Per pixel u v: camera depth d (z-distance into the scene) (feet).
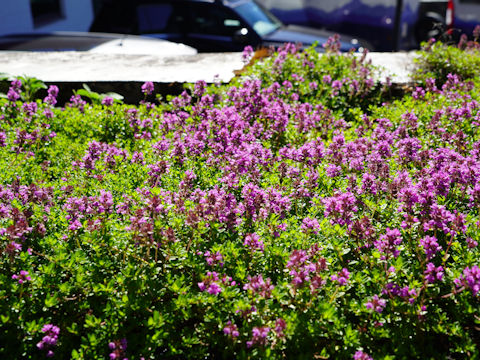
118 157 16.28
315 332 10.03
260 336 9.57
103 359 9.80
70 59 31.53
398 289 10.62
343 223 12.41
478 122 18.71
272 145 18.69
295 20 52.75
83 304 10.60
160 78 26.16
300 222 13.20
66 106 22.58
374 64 29.37
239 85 24.08
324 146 17.52
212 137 17.48
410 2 53.31
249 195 12.59
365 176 13.53
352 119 23.35
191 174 13.51
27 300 10.64
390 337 10.30
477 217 12.88
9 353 10.02
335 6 51.49
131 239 11.46
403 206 12.24
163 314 10.48
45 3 68.18
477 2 55.67
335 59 27.55
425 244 11.03
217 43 37.27
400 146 16.90
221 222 12.36
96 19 40.52
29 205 12.91
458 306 10.70
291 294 10.67
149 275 10.90
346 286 11.00
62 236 11.93
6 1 56.13
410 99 22.71
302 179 14.90
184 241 11.89
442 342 10.73
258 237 11.39
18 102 21.50
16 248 10.73
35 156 17.31
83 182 14.88
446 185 13.32
